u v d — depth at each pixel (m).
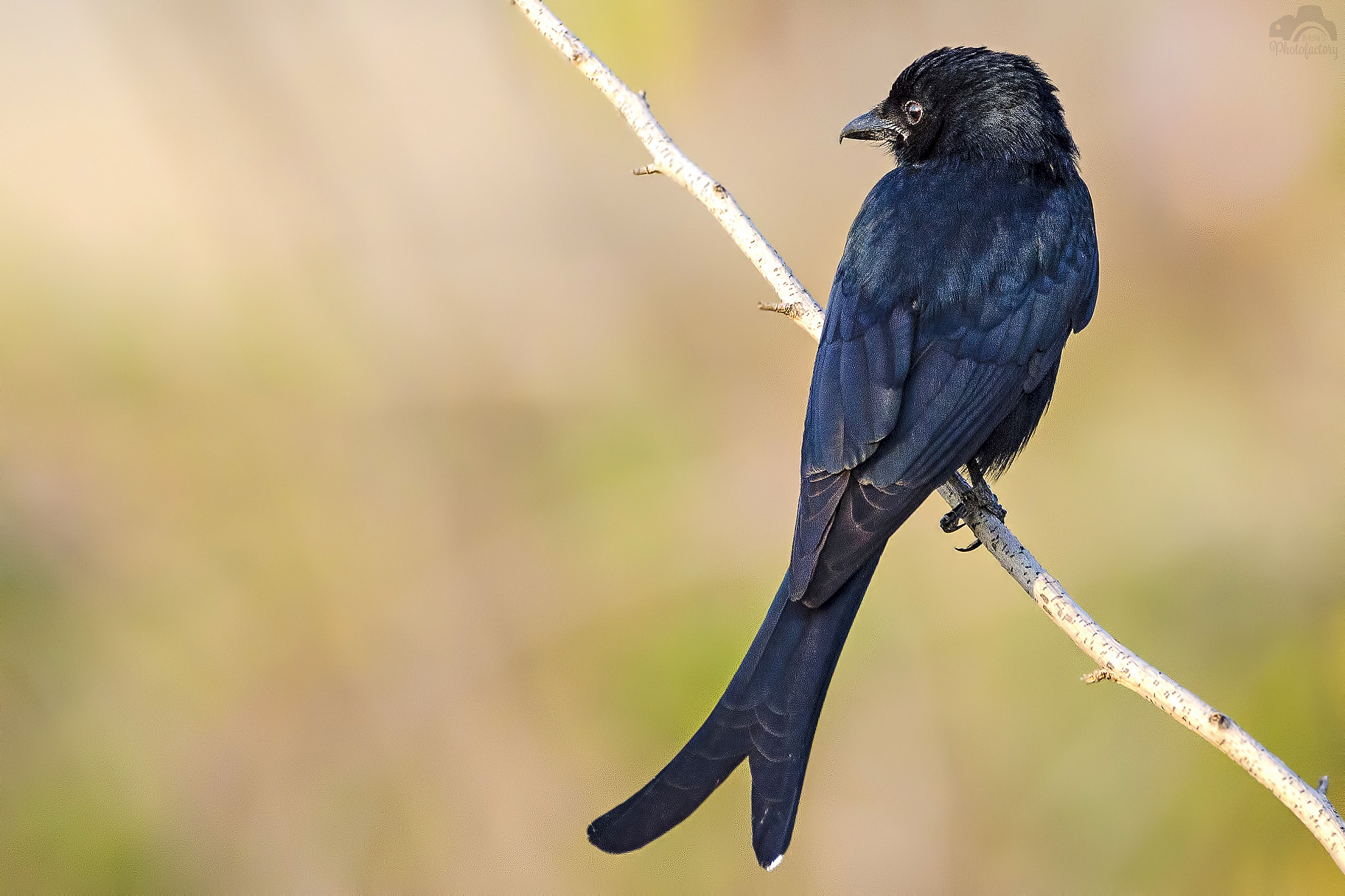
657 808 6.38
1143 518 12.02
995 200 8.46
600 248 13.94
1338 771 10.60
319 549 12.66
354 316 13.41
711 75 14.10
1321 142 12.55
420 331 13.48
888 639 11.73
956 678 11.58
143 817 11.62
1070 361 12.70
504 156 14.14
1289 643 11.16
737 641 11.83
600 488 12.84
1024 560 7.53
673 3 13.75
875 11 14.04
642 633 12.10
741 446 12.97
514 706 12.08
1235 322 12.55
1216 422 12.25
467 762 11.95
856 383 7.77
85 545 12.38
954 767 11.36
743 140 14.12
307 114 14.10
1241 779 10.61
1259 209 12.62
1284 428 12.17
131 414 12.85
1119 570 11.79
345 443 13.09
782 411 13.03
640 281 13.73
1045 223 8.46
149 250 13.62
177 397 13.02
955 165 8.74
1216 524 11.84
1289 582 11.41
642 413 13.19
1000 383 7.96
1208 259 12.67
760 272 8.47
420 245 13.95
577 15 13.89
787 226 13.93
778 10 14.04
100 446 12.70
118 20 13.99
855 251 8.42
